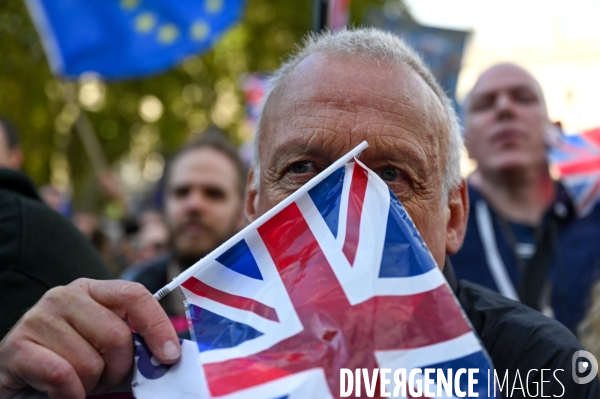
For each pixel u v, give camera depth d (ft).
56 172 44.29
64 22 17.11
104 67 17.33
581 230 10.41
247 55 44.47
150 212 19.98
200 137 12.87
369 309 3.87
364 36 5.21
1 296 5.29
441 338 3.76
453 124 5.47
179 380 3.77
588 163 11.80
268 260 4.15
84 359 3.71
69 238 6.06
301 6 44.50
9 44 36.78
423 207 4.79
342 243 4.11
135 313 3.81
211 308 4.03
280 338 3.85
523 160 10.56
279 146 4.90
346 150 4.67
